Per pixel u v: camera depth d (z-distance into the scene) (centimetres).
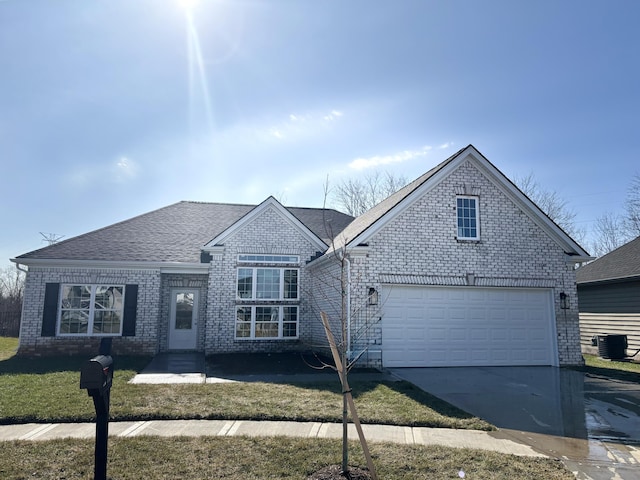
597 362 1560
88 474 505
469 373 1244
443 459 567
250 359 1466
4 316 2572
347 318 1288
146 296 1585
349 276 1309
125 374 1145
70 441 613
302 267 1705
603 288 1808
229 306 1620
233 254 1653
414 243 1363
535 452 615
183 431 679
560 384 1102
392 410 796
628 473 546
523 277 1425
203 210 2048
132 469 521
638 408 870
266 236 1692
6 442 610
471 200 1442
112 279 1571
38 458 552
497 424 754
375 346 1294
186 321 1681
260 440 625
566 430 724
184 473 512
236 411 777
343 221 2131
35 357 1463
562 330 1430
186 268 1634
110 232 1741
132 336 1557
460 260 1388
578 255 1472
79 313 1547
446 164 1405
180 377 1144
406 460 561
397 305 1341
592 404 898
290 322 1672
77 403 808
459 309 1384
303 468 529
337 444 615
